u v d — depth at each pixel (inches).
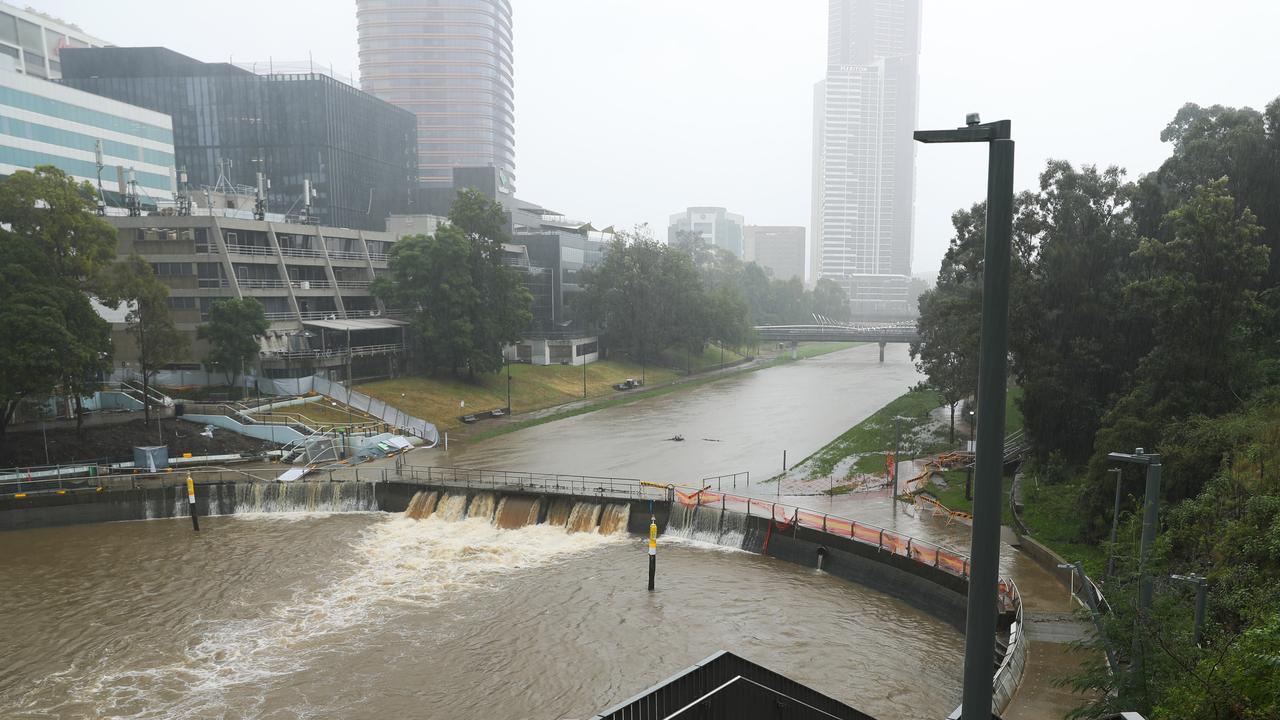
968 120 402.9
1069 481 2153.1
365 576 1936.5
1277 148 2220.7
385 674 1441.9
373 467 2910.9
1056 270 2161.7
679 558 2034.9
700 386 5610.2
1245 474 1294.3
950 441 3221.0
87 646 1567.4
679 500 2340.1
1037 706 1008.9
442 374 4443.9
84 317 2677.2
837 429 3762.3
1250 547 1069.8
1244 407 1669.5
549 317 5625.0
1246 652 681.0
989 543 401.4
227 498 2529.5
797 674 1405.0
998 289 390.3
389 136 6988.2
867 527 2003.0
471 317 4345.5
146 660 1508.4
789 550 2001.7
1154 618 828.6
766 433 3663.9
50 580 1924.2
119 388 3331.7
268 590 1849.2
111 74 5856.3
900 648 1508.4
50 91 4106.8
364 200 6550.2
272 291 3865.7
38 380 2470.5
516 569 1977.1
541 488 2474.2
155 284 2952.8
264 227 3919.8
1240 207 2249.0
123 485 2532.0
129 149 4645.7
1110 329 2175.2
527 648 1533.0
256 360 3550.7
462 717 1298.0
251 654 1526.8
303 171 5954.7
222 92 5895.7
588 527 2283.5
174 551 2142.0
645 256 6136.8
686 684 663.1
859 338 7647.6
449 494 2468.0
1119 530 1550.2
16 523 2340.1
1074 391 2134.6
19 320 2426.2
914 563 1723.7
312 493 2556.6
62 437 2810.0
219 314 3383.4
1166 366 1796.3
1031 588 1512.1
